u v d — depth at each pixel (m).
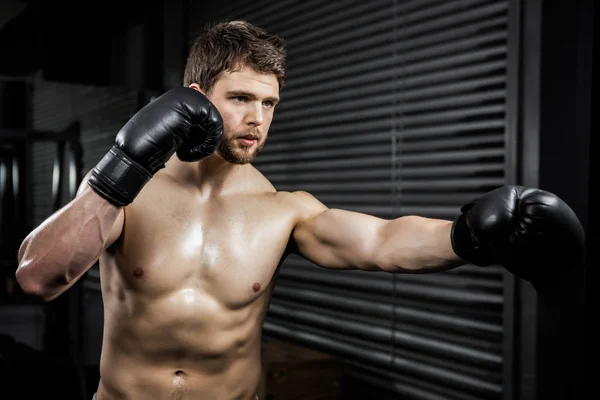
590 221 2.30
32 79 3.59
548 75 2.25
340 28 3.20
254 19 3.81
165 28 4.29
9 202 3.48
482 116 2.50
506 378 2.33
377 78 2.99
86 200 1.17
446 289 2.62
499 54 2.43
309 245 1.50
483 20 2.49
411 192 2.81
